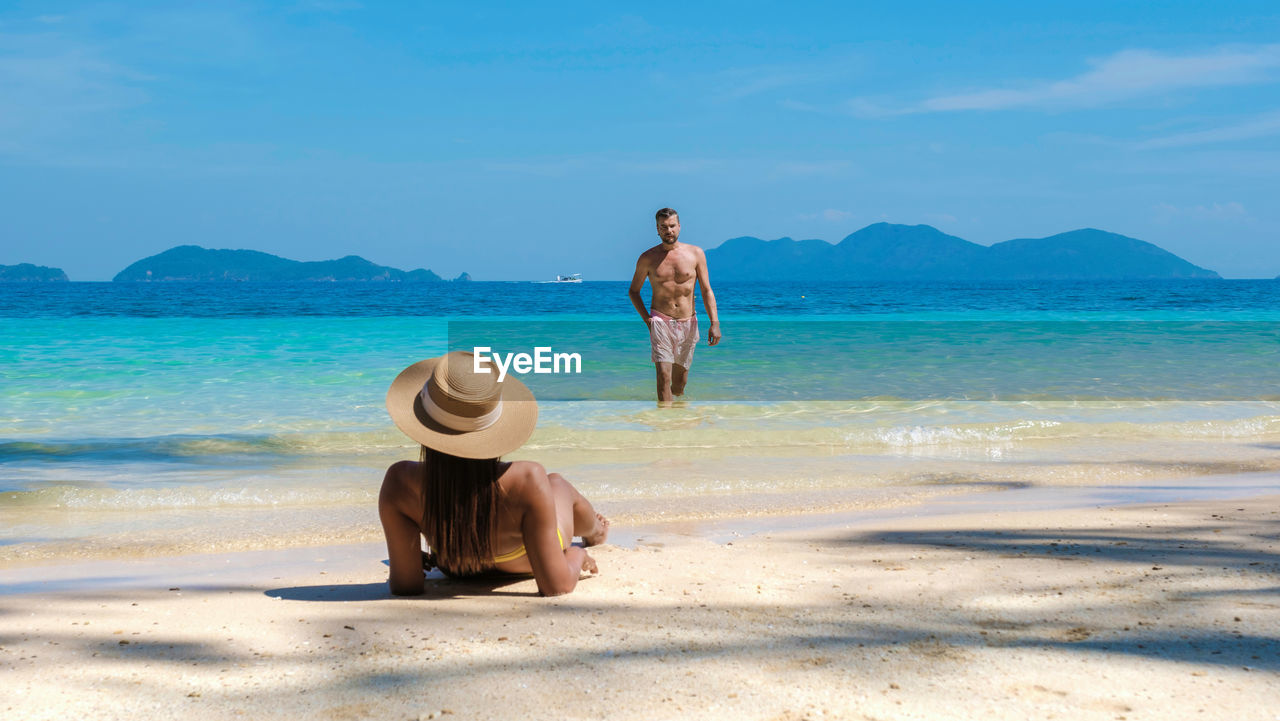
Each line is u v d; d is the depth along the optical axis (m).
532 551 2.91
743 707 1.91
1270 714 1.82
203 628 2.56
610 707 1.92
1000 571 3.10
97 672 2.17
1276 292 61.34
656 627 2.52
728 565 3.31
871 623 2.51
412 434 2.76
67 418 7.86
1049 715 1.83
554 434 6.91
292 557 3.75
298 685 2.08
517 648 2.35
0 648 2.37
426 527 2.95
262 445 6.55
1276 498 4.71
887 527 4.02
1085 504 4.73
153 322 24.73
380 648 2.36
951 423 7.61
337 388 9.93
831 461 6.05
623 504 4.78
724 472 5.64
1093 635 2.35
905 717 1.84
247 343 16.14
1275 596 2.69
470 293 69.19
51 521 4.43
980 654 2.22
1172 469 5.79
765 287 100.94
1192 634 2.33
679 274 9.11
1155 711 1.84
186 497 4.89
